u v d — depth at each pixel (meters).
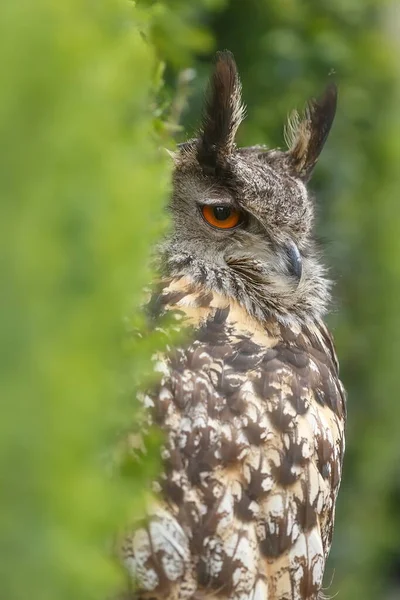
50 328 4.54
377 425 20.20
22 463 4.41
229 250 9.52
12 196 4.41
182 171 9.69
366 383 19.83
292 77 15.46
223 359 8.48
